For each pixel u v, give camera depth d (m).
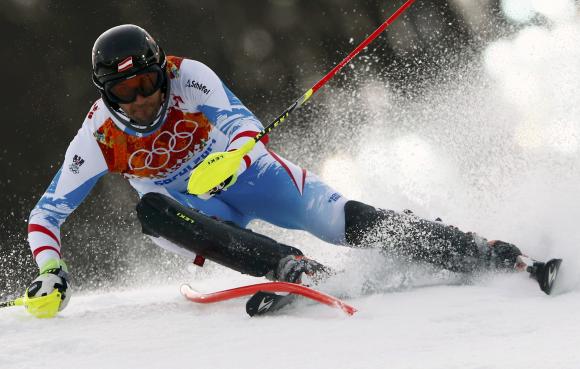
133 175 13.83
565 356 7.52
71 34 40.75
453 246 12.09
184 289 13.86
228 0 43.41
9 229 32.28
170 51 42.25
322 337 9.38
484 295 11.23
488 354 7.88
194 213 12.32
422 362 7.77
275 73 41.75
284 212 14.21
